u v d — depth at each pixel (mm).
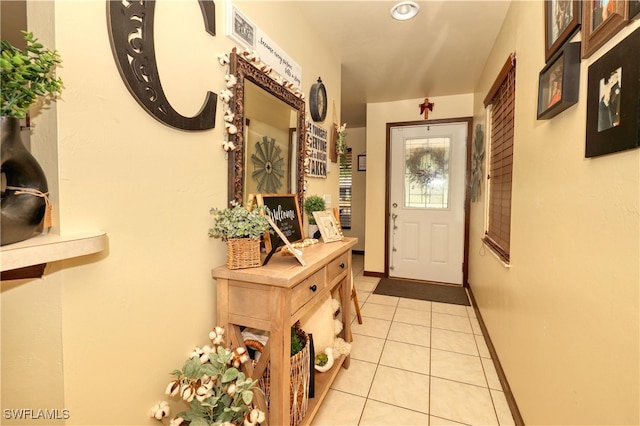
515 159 1688
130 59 889
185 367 1028
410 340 2322
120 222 889
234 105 1297
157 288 1017
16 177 651
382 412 1563
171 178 1052
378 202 4027
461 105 3574
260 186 1514
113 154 862
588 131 895
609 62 789
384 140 3945
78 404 806
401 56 2576
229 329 1212
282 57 1694
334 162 2570
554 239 1156
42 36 746
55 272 760
